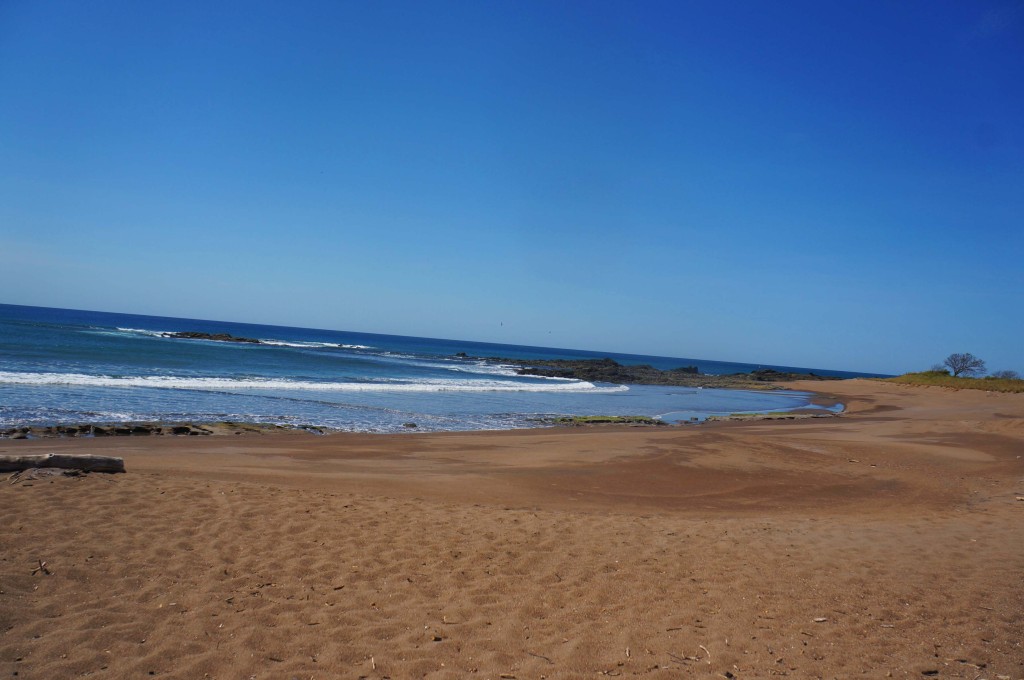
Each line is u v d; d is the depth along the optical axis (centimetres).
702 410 3450
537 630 463
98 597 469
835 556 678
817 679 392
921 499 1111
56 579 489
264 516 699
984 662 419
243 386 2753
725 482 1239
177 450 1248
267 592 504
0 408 1644
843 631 469
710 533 776
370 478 1045
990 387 4634
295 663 399
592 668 407
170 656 398
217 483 831
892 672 403
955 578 598
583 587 554
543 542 688
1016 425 2308
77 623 429
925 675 400
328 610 479
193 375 2998
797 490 1187
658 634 461
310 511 737
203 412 1928
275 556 584
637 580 577
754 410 3591
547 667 407
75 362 3030
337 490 895
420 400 2842
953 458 1588
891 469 1419
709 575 596
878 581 586
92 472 809
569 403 3319
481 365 6919
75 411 1705
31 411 1645
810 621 488
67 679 366
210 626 440
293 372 3728
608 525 789
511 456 1429
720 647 440
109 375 2634
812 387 6128
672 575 594
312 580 536
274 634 436
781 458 1532
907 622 488
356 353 7019
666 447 1633
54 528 591
